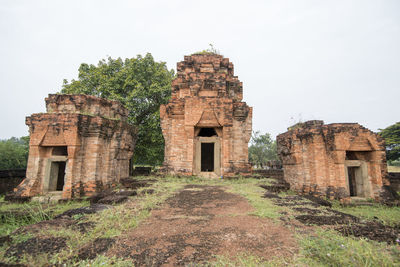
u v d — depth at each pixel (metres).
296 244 4.12
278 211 6.23
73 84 22.27
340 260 3.30
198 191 9.60
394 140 24.78
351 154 14.35
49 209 9.97
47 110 14.09
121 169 16.16
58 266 3.34
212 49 20.52
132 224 5.17
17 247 3.84
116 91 22.86
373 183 13.13
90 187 12.89
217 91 16.69
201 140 15.52
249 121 16.69
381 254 3.49
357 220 5.39
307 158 14.79
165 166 15.80
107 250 3.92
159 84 24.05
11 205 11.09
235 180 13.40
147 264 3.45
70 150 12.48
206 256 3.71
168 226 5.15
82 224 5.05
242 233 4.69
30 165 12.73
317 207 6.67
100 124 13.38
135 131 18.20
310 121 16.66
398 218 6.95
